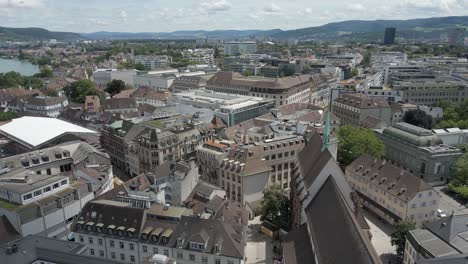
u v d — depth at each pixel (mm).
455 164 146000
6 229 96938
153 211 96875
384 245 107562
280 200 114750
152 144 153000
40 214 101000
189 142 166125
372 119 196375
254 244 109000
